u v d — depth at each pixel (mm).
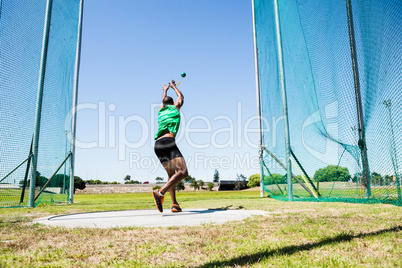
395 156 4832
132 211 5574
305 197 7965
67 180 10336
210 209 5672
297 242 2336
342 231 2693
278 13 8750
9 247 2395
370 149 5664
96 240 2617
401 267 1634
